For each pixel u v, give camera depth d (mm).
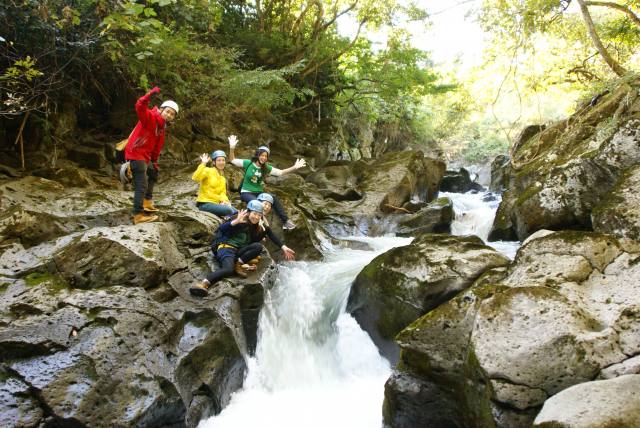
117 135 9594
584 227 6465
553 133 9695
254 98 10461
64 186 7305
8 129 7871
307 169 12992
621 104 6781
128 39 7918
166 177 8570
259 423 4586
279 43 12883
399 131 21750
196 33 9562
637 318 3396
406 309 5121
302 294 6285
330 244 8344
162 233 5438
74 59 7551
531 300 3557
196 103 10273
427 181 12039
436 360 4016
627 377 2725
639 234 4734
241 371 5105
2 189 5906
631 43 11445
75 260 4727
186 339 4668
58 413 3463
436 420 4094
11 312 4020
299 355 5750
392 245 8422
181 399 4133
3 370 3607
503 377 3311
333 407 4883
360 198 10438
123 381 3842
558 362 3256
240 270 5621
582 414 2486
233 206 7215
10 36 6707
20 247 4922
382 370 5352
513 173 9898
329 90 15117
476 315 3703
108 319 4133
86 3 6809
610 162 6184
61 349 3801
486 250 5191
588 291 3805
